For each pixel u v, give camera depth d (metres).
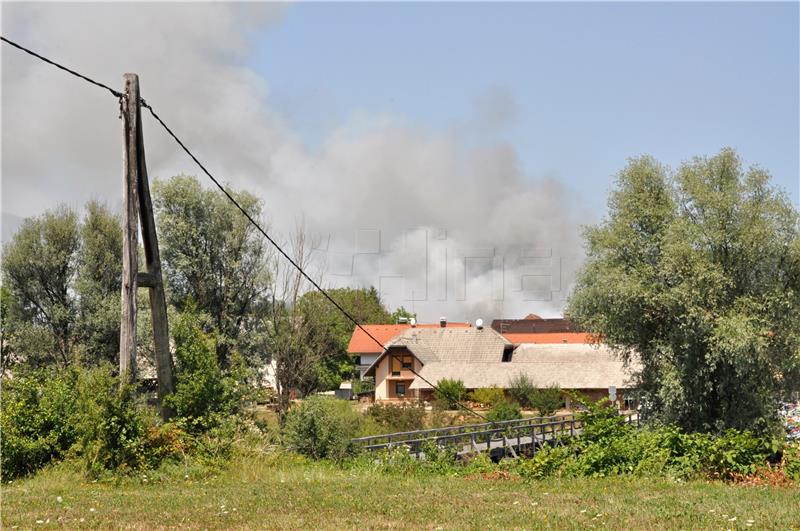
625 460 19.53
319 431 25.53
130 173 22.33
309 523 12.11
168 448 20.44
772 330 39.25
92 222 55.75
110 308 52.47
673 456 19.44
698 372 38.66
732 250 40.47
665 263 39.88
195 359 24.28
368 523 12.08
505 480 19.11
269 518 12.62
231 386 24.61
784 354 39.09
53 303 54.91
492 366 76.31
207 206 49.56
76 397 20.08
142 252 49.25
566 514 12.80
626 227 42.75
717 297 39.38
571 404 66.69
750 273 40.56
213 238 49.41
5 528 11.66
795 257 39.12
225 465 20.94
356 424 33.00
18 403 19.69
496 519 12.34
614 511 13.13
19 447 18.98
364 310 109.06
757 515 12.58
